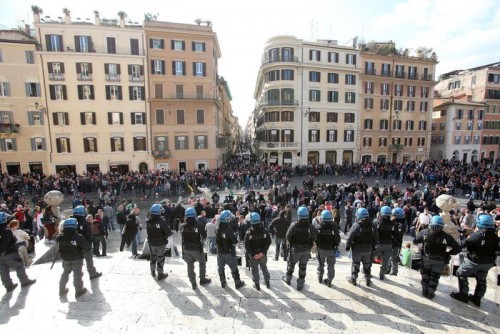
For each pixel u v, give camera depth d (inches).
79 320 192.7
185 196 999.0
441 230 213.2
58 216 407.2
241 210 527.2
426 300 219.0
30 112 1296.8
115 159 1387.8
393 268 281.0
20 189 1019.9
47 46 1273.4
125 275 264.5
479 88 2062.0
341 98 1708.9
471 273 208.4
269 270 291.0
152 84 1386.6
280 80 1619.1
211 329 183.2
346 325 187.3
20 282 238.8
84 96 1323.8
